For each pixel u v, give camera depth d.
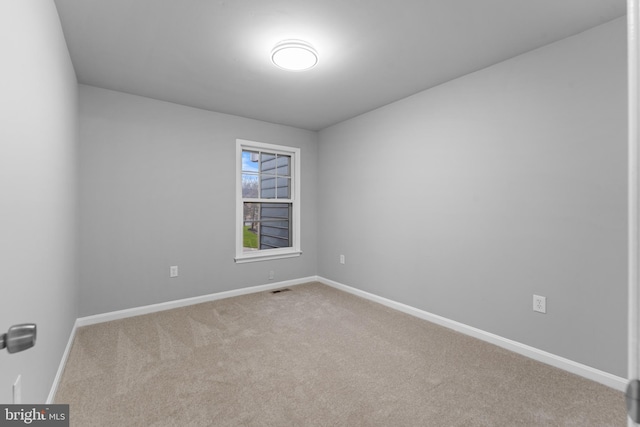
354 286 3.94
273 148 4.18
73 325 2.61
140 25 2.00
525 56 2.33
